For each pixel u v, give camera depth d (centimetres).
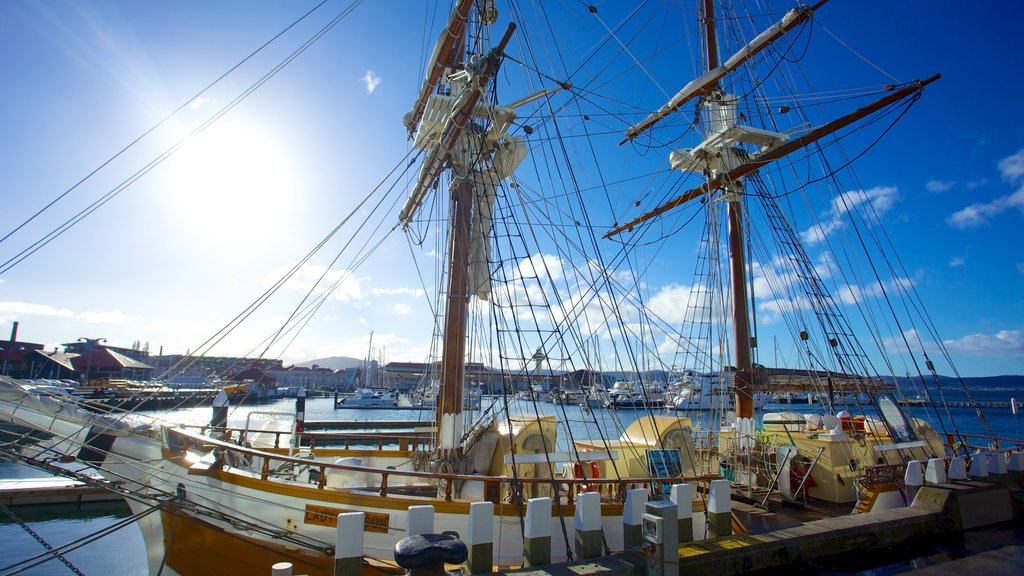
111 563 1706
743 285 1817
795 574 843
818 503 1343
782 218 1956
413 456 1452
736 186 1919
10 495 2136
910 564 892
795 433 1526
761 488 1373
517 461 1048
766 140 1916
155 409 6362
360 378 14238
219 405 1889
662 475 1237
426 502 958
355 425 4809
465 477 959
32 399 1062
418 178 1728
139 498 930
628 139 2311
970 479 1242
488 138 1498
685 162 2039
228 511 995
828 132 1811
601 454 1116
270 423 1878
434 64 1485
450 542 614
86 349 9888
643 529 745
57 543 1870
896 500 1198
